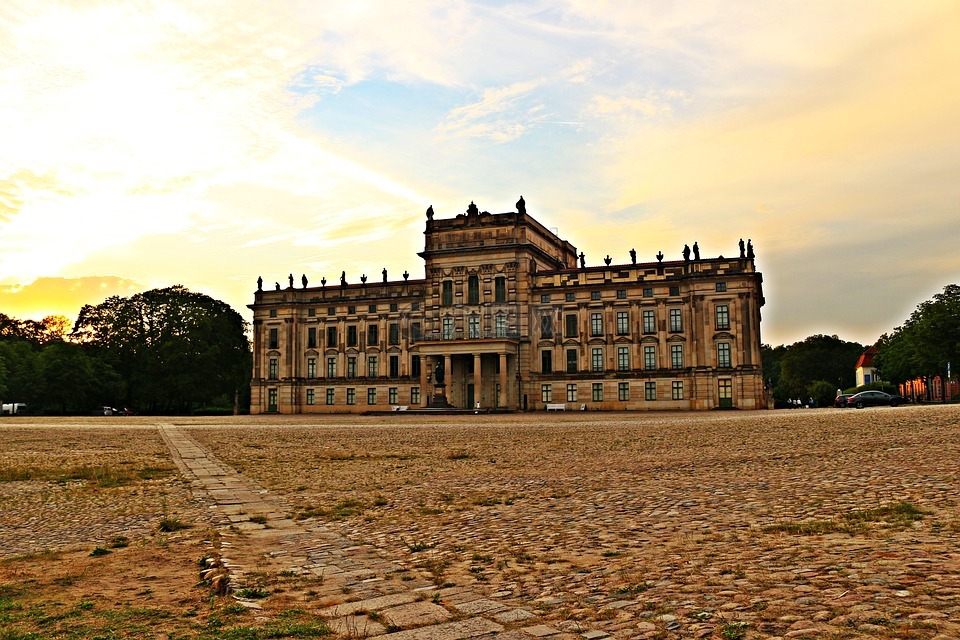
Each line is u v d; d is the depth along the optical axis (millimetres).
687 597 13586
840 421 58531
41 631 13086
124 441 62250
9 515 26656
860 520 19188
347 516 25031
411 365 144250
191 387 158250
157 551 20047
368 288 148250
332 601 14852
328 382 148750
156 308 172125
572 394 132500
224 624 13383
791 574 14469
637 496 25969
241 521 24438
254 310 154000
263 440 61531
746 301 124625
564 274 134625
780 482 27062
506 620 13102
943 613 11633
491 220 137750
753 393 123000
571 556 17656
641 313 130875
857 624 11445
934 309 137375
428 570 17219
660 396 128500
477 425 79375
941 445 34875
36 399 162375
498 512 24453
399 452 47906
